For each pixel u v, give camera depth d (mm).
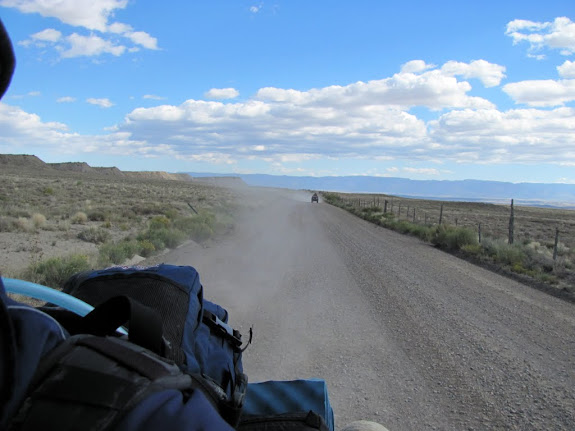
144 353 915
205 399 892
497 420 4832
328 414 1904
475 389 5598
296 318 8180
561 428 4703
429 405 5113
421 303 9984
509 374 6129
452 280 13172
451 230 24328
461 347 7137
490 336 7797
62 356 825
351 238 24156
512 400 5316
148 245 13867
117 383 787
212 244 17641
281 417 1492
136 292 1526
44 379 788
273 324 7754
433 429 4594
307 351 6582
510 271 15562
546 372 6262
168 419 780
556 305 10672
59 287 9148
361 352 6680
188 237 18281
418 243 23875
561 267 16797
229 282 10617
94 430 721
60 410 738
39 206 29531
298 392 1897
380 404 5082
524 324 8758
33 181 62031
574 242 34656
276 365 5969
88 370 795
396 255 18188
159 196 53875
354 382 5613
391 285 11789
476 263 17453
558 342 7707
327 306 9172
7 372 702
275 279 11438
